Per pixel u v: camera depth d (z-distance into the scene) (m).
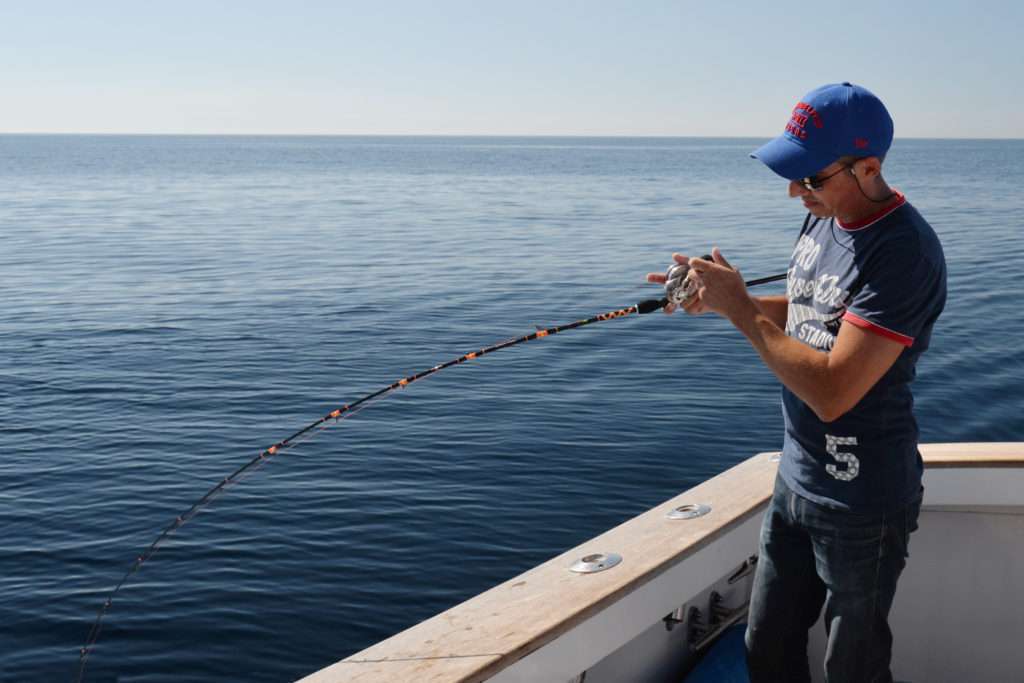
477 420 10.33
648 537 2.15
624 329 15.42
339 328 15.66
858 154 1.75
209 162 161.25
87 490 8.26
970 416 10.59
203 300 18.89
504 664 1.69
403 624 5.94
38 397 11.34
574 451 9.30
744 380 12.12
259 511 7.73
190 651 5.61
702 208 48.03
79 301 18.83
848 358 1.73
